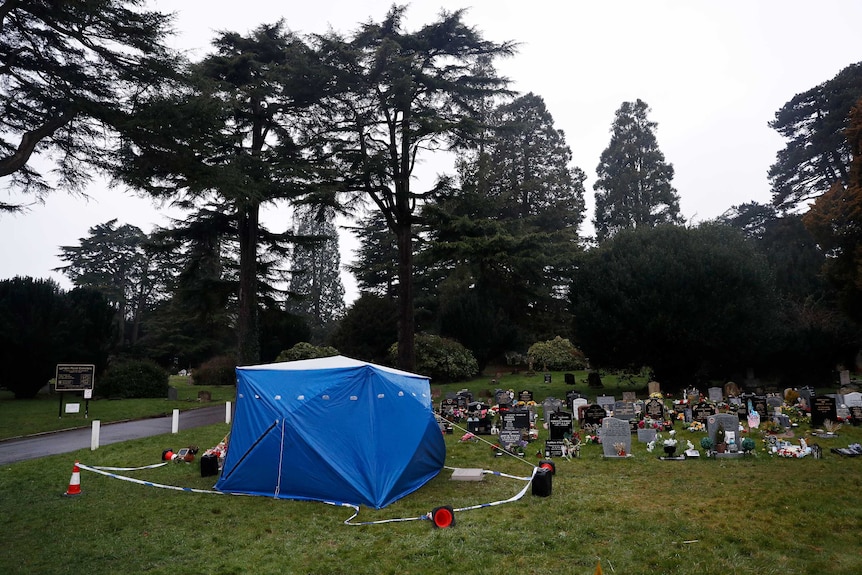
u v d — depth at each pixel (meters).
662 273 27.75
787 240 48.47
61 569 7.75
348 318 44.44
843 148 50.16
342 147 30.50
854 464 13.27
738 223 65.38
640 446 16.38
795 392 23.75
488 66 34.19
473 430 19.22
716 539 8.30
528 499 10.77
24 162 16.56
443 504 10.66
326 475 11.02
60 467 14.41
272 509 10.42
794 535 8.46
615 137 58.75
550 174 53.56
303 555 8.08
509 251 28.92
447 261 33.16
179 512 10.33
